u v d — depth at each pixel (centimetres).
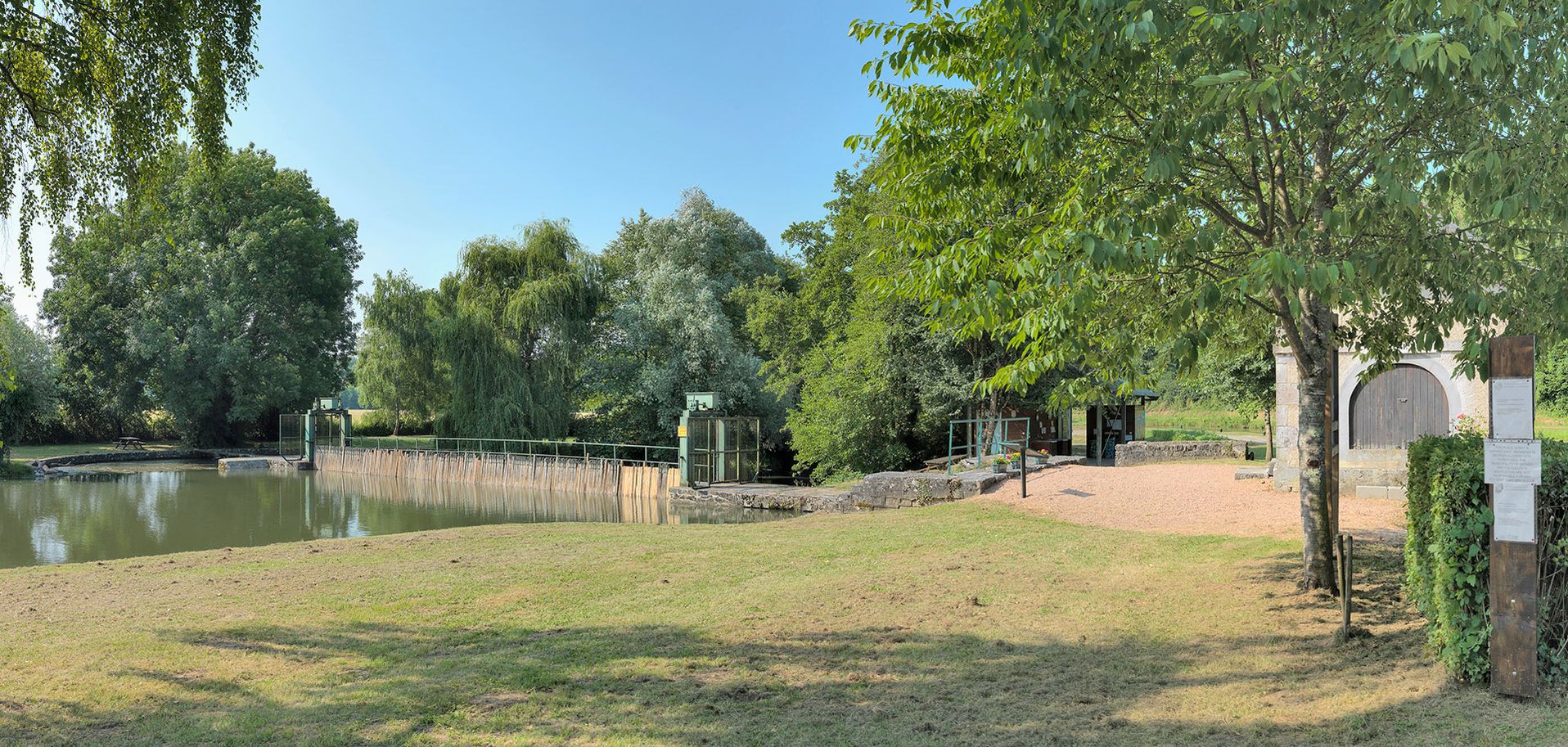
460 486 3353
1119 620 689
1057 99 567
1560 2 509
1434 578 504
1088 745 438
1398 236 584
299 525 2186
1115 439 3078
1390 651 544
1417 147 552
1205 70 543
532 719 499
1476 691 449
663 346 3572
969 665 584
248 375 4403
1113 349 695
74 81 818
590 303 3662
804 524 1401
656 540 1212
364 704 529
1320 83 535
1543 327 605
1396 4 458
